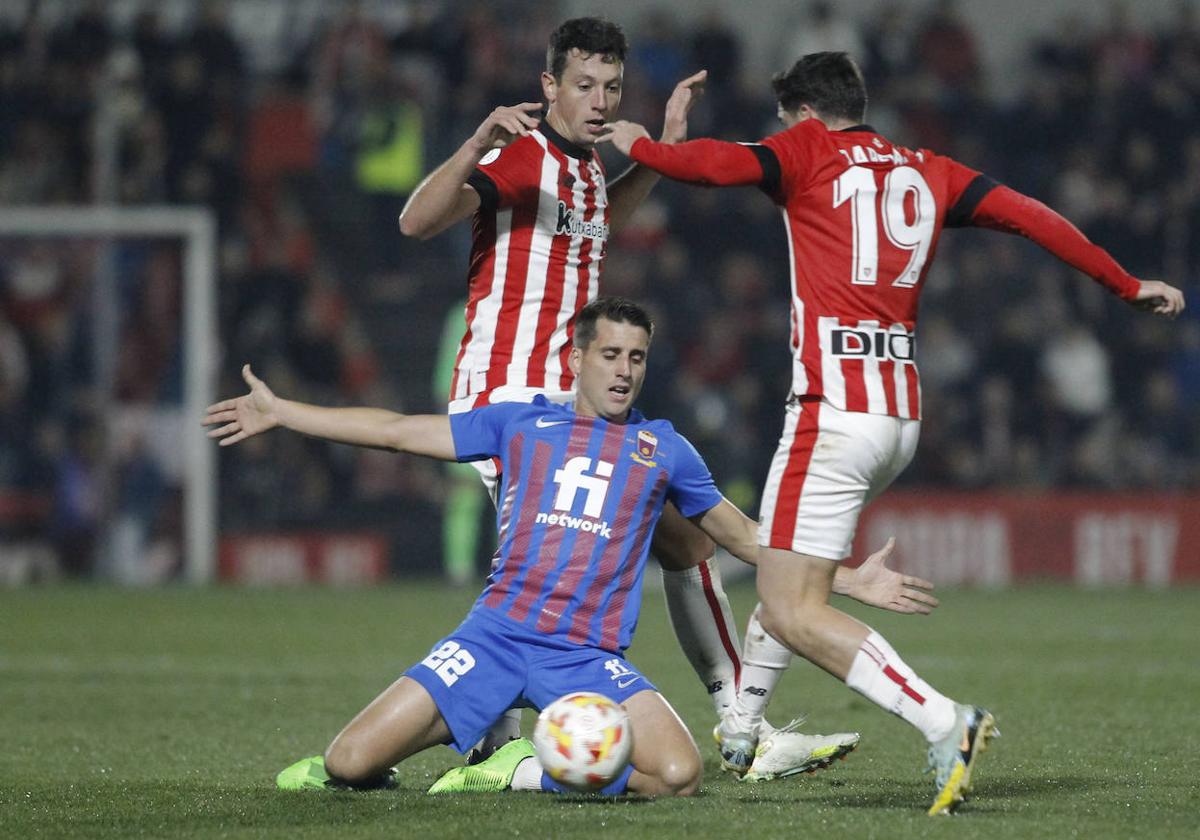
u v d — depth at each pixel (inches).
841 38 2571.4
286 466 2301.9
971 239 2444.6
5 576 2262.6
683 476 733.3
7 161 2437.3
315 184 2428.6
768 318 2395.4
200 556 2268.7
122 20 2544.3
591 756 643.5
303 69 2470.5
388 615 1738.4
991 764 791.1
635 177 882.8
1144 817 627.5
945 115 2551.7
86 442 2287.2
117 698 1104.8
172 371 2300.7
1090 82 2564.0
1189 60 2605.8
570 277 830.5
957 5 2849.4
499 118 740.7
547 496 721.6
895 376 669.3
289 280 2348.7
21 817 654.5
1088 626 1621.6
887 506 2245.3
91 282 2293.3
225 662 1321.4
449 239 2447.1
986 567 2251.5
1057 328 2390.5
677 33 2539.4
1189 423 2349.9
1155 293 674.2
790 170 672.4
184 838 601.3
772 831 593.3
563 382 824.3
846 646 649.6
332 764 695.7
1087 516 2262.6
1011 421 2365.9
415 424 736.3
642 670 1253.1
